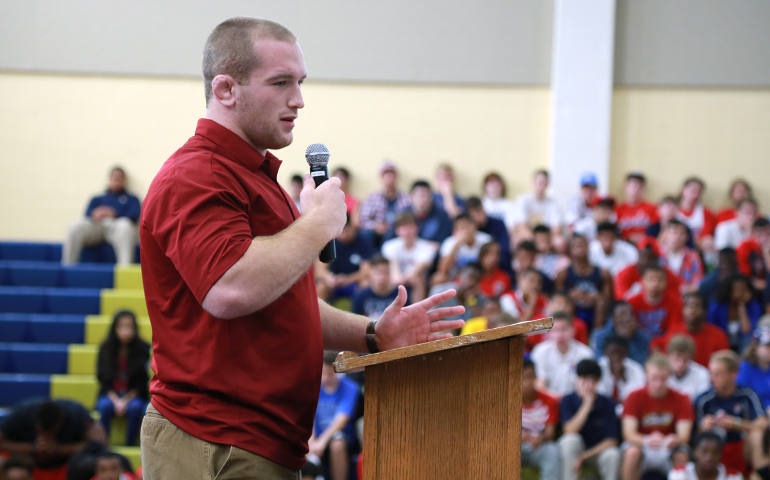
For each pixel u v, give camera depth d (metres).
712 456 8.21
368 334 3.41
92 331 11.41
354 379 9.59
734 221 12.86
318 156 3.37
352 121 13.73
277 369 2.95
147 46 13.58
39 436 8.41
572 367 9.46
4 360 11.02
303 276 3.07
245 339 2.91
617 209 13.20
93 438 8.67
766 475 8.66
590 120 13.59
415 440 2.85
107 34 13.59
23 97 13.58
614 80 13.80
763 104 13.73
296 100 3.05
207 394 2.91
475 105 13.81
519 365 3.04
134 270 12.27
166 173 2.92
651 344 10.11
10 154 13.57
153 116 13.62
